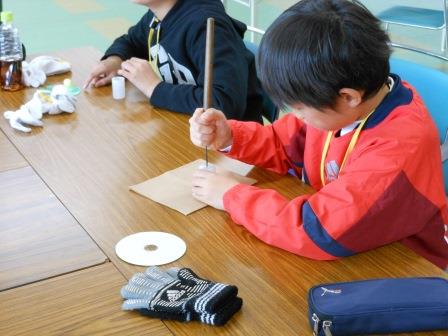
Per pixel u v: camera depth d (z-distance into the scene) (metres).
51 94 1.60
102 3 5.21
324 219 1.00
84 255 1.00
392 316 0.81
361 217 1.00
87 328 0.84
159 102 1.61
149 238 1.04
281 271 0.97
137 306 0.86
